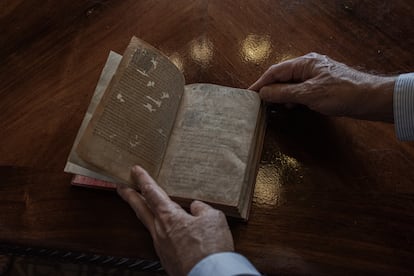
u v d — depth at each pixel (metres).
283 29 0.91
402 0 0.92
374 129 0.80
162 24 0.93
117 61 0.78
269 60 0.88
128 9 0.95
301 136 0.80
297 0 0.94
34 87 0.88
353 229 0.73
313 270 0.71
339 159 0.78
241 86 0.85
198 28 0.92
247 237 0.74
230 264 0.59
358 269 0.71
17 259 1.15
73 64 0.90
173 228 0.65
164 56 0.78
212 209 0.67
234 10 0.93
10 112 0.86
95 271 1.14
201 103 0.79
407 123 0.72
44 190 0.80
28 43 0.93
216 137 0.75
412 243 0.72
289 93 0.77
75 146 0.70
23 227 0.77
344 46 0.88
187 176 0.73
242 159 0.73
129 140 0.71
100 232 0.76
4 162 0.82
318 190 0.76
